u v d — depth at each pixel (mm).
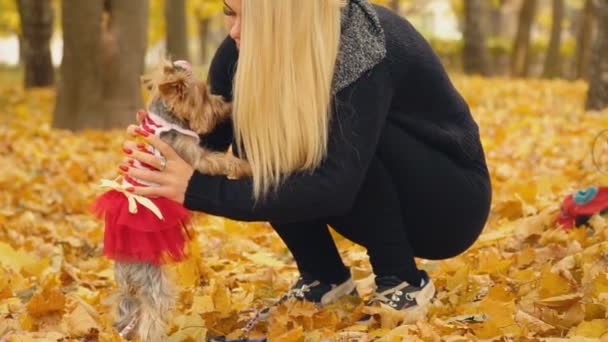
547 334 3535
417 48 3541
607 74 12398
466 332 3584
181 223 3398
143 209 3254
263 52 3262
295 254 4055
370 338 3598
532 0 27141
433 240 3840
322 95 3289
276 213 3307
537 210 5812
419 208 3721
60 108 11617
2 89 19422
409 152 3609
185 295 4344
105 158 9258
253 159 3293
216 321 3957
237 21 3402
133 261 3365
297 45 3264
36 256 5430
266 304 4336
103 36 11461
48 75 20234
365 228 3699
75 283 4863
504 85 19297
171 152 3268
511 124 11242
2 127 12086
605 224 4812
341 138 3330
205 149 3502
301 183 3291
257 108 3285
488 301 3707
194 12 34406
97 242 5863
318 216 3389
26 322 3793
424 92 3592
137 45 11633
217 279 4664
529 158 8375
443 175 3648
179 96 3305
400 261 3736
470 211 3752
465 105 3844
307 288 4066
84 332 3688
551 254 4637
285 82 3264
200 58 37719
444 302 4102
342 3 3434
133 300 3500
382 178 3611
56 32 40625
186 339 3672
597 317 3639
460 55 33000
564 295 3775
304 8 3252
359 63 3359
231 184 3289
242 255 5320
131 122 11609
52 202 6965
